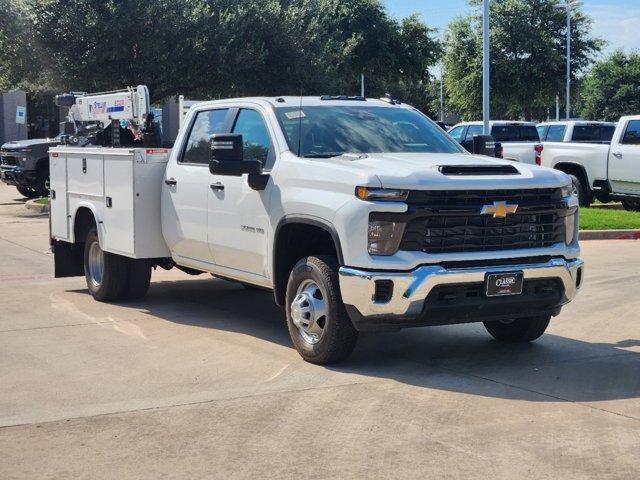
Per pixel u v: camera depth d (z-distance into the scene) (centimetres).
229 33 2345
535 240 668
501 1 4300
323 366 681
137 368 679
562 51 4388
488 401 589
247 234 744
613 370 671
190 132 852
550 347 749
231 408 574
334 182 648
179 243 848
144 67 2266
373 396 600
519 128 2333
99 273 966
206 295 1009
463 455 488
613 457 485
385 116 792
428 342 771
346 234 629
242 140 715
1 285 1077
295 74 2519
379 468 469
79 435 525
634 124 1856
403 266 618
